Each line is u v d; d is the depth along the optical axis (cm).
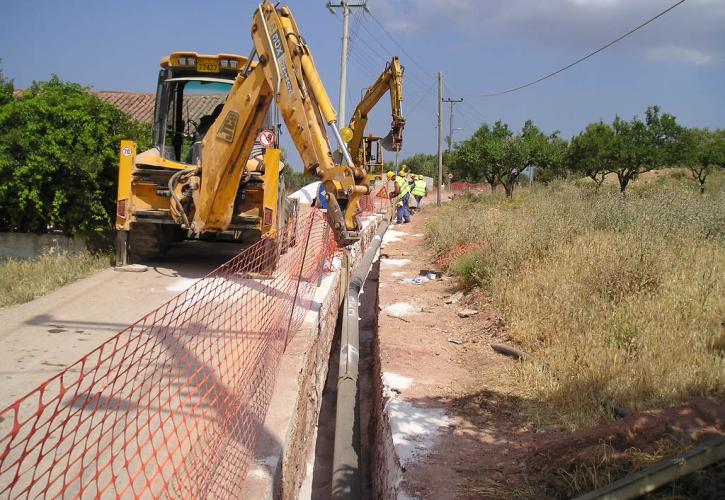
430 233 1669
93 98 1060
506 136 3250
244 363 532
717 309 648
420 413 517
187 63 978
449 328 796
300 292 822
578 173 2994
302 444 558
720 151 2667
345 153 652
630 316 635
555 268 847
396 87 1669
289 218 993
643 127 2659
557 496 375
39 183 980
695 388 481
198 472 368
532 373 572
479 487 396
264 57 733
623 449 392
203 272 939
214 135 827
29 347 582
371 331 1063
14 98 1129
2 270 862
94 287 823
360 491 543
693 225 1004
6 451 228
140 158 938
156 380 493
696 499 338
